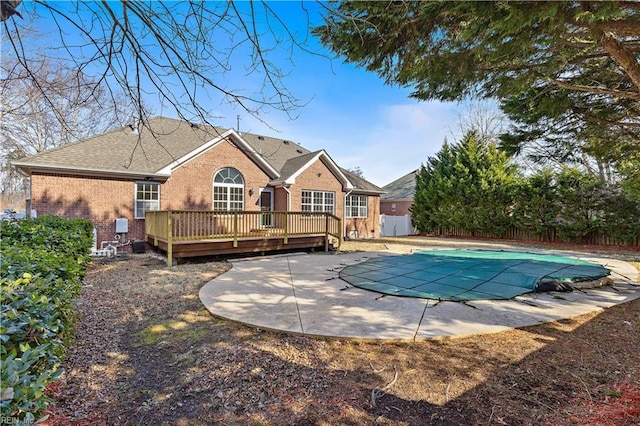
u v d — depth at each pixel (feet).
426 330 13.05
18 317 5.24
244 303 16.84
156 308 16.30
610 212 44.62
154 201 38.04
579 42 12.28
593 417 7.54
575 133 19.57
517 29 9.00
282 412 8.14
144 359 11.02
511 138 20.75
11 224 14.46
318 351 11.48
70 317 8.90
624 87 15.96
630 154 20.42
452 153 63.36
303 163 49.98
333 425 7.66
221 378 9.73
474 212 58.34
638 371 9.77
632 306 16.55
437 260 31.09
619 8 7.98
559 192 48.55
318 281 21.99
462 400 8.48
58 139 50.34
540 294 18.76
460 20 10.93
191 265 28.37
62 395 8.76
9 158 47.91
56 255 10.03
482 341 12.14
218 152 42.57
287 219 35.94
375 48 12.18
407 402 8.45
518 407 8.11
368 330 13.03
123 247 35.78
